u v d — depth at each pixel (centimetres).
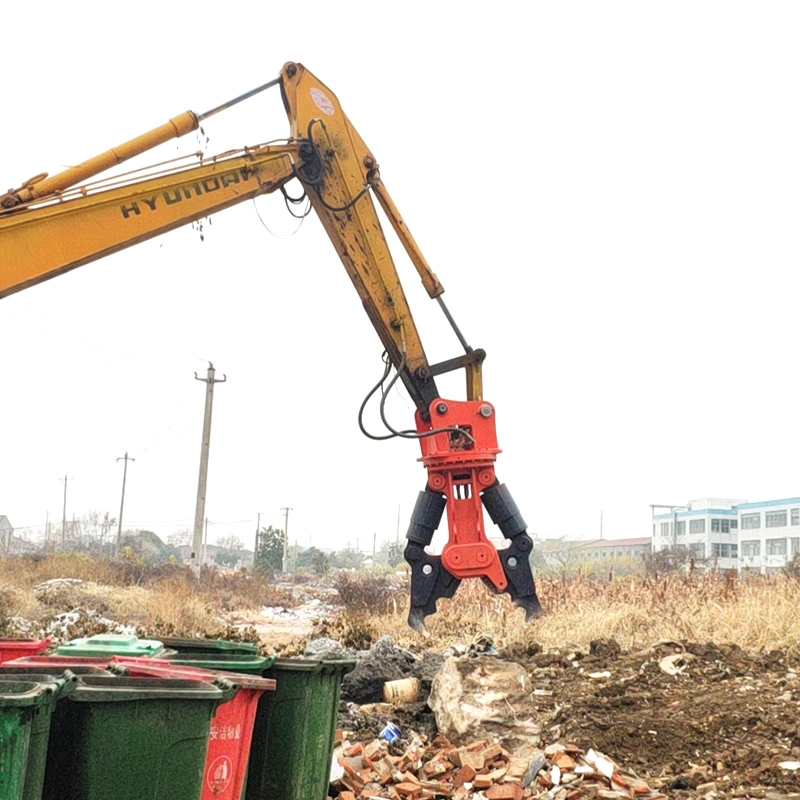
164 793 476
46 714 436
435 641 1595
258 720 629
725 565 9944
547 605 1812
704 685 994
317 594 4400
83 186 927
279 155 1035
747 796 740
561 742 849
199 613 2398
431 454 1063
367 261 1083
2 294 891
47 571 3462
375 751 804
